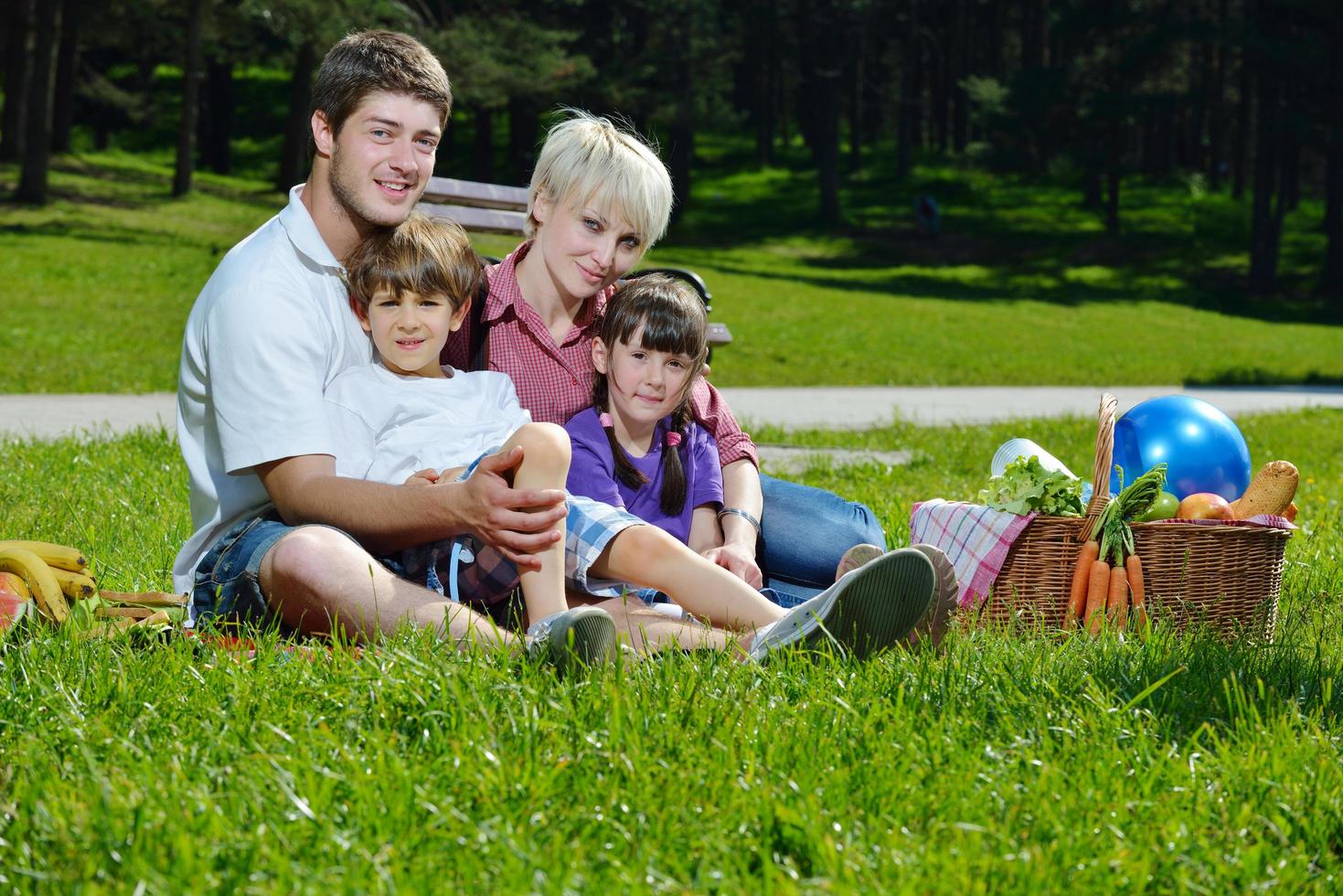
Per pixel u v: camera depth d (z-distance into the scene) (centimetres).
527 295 414
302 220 374
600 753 264
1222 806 258
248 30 4175
